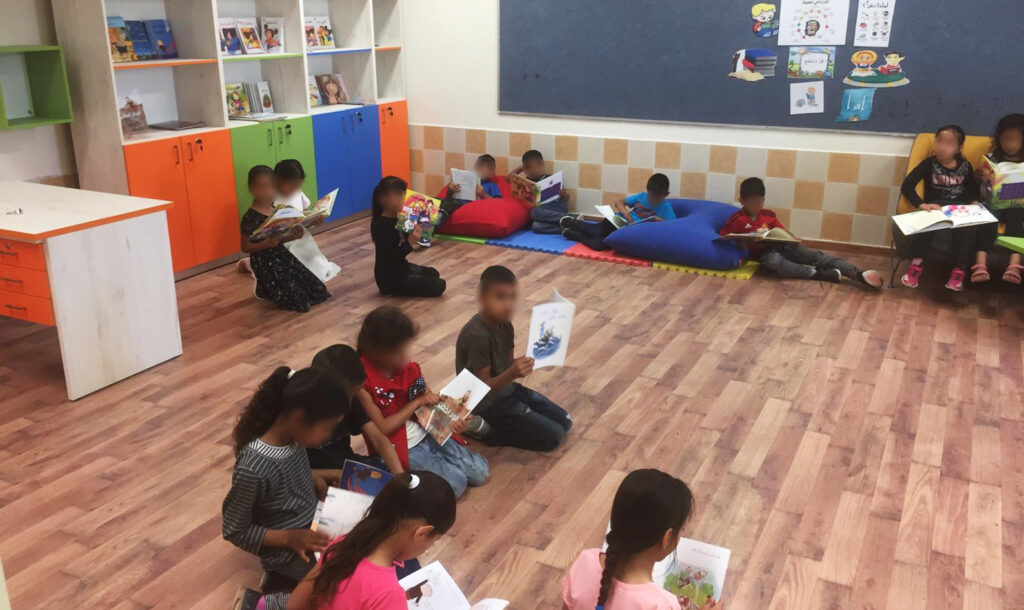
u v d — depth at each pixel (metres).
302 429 2.14
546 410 3.32
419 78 6.77
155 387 3.72
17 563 2.54
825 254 5.23
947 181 5.02
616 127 6.17
